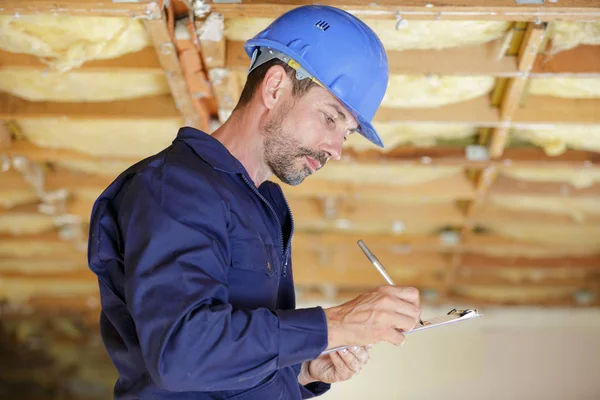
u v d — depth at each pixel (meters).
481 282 6.17
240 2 2.68
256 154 1.52
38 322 6.80
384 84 1.58
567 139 3.80
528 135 3.85
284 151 1.50
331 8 1.59
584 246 5.43
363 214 4.91
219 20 2.73
